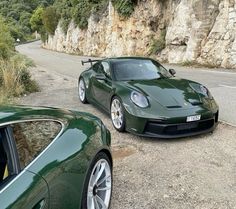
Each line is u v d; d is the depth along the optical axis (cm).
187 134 556
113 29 3409
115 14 3322
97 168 334
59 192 257
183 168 461
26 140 257
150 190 403
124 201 378
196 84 649
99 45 3978
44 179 245
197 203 371
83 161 297
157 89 595
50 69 1997
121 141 580
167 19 2570
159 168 464
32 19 8119
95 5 4075
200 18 2111
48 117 303
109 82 671
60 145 283
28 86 1123
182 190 400
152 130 551
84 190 298
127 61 721
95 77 716
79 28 4656
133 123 566
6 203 208
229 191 395
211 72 1634
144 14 2811
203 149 528
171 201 376
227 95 950
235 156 497
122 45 3219
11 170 232
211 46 2025
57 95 1048
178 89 603
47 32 6581
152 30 2780
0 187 218
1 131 242
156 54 2581
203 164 471
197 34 2117
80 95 914
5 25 1916
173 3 2473
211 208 360
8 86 1055
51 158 264
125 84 628
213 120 583
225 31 1952
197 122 558
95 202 329
